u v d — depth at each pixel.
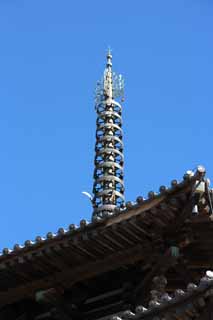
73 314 28.94
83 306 29.14
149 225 26.17
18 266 27.73
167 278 27.33
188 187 24.33
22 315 29.70
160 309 22.33
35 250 27.02
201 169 24.00
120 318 23.17
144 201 25.38
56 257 27.41
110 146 63.06
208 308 21.55
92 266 27.73
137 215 25.67
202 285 21.36
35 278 28.61
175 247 26.09
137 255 26.95
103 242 26.73
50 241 26.67
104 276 28.28
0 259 27.52
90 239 26.42
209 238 26.09
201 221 25.64
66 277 28.20
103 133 64.00
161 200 25.03
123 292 28.28
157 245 26.42
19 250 27.12
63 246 26.69
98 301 28.89
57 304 28.66
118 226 25.98
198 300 21.50
